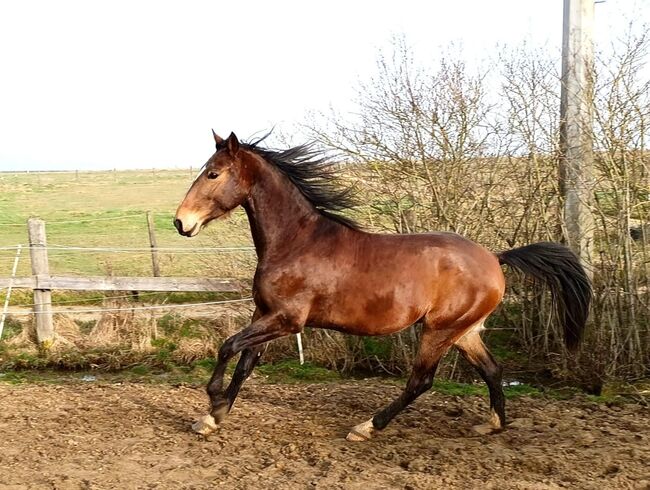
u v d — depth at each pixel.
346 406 5.99
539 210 7.38
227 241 8.99
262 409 5.86
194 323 8.62
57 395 6.32
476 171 7.43
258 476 4.34
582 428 5.38
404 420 5.58
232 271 8.51
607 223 7.05
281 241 4.92
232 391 5.12
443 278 4.89
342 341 7.81
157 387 6.73
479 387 6.77
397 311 4.83
